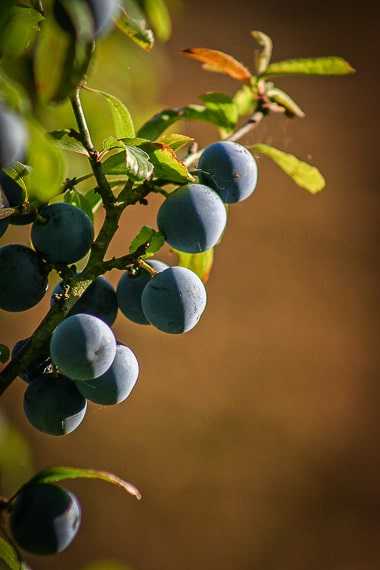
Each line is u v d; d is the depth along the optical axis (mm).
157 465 1557
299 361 1789
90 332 571
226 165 600
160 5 611
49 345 576
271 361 1771
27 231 716
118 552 1441
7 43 564
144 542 1464
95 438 1549
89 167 649
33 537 573
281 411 1709
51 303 590
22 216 582
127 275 596
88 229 585
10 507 573
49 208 583
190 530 1501
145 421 1608
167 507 1520
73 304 576
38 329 573
